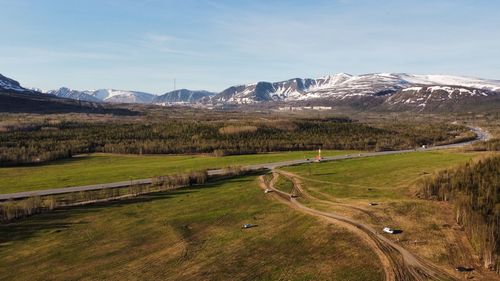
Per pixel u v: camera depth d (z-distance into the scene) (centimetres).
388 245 4569
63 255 4588
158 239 5031
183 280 3931
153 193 7262
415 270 3975
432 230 5006
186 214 6000
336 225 5241
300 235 4984
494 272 3919
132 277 4025
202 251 4622
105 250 4712
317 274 3950
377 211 5769
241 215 5891
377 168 9119
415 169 8756
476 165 6881
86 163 10650
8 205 6091
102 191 7175
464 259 4206
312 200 6575
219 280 3903
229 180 8262
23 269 4256
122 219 5819
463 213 5191
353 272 3959
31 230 5400
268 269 4100
